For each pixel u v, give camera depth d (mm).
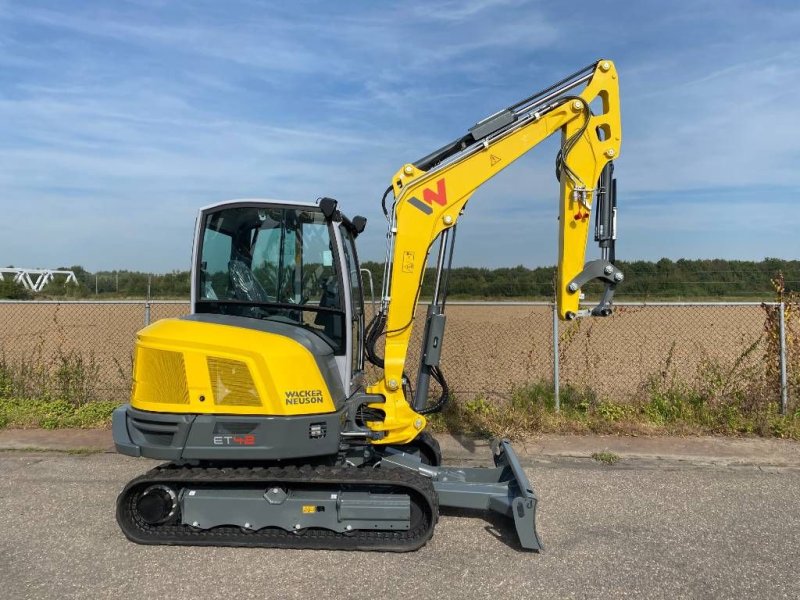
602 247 4426
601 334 9672
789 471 5234
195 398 3699
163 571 3457
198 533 3805
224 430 3693
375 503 3709
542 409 6613
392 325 4371
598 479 5035
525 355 8555
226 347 3684
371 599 3174
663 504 4500
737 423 6285
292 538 3775
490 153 4406
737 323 10016
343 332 4219
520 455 5668
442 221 4406
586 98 4402
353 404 4223
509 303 7328
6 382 7047
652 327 10023
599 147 4406
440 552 3732
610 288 4457
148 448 3746
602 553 3713
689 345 8812
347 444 4293
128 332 10594
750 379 6629
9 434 6168
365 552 3730
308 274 4207
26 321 11938
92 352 7695
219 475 3746
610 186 4426
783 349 6461
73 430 6305
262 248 4219
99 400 7137
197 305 4215
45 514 4250
